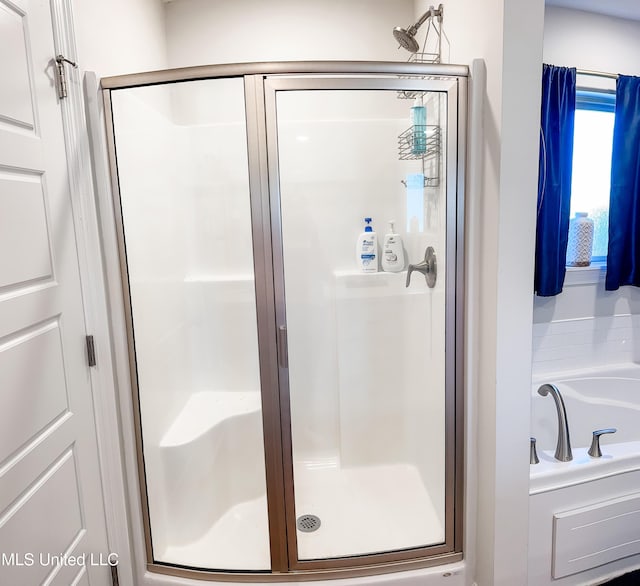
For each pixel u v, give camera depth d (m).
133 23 1.70
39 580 1.07
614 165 2.12
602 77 2.10
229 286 1.96
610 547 1.52
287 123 1.90
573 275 2.23
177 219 1.87
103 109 1.33
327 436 2.10
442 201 1.55
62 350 1.19
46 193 1.13
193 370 1.98
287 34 2.06
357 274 2.00
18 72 1.02
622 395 2.26
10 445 0.98
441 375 1.62
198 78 1.32
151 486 1.55
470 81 1.34
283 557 1.49
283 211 1.97
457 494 1.53
